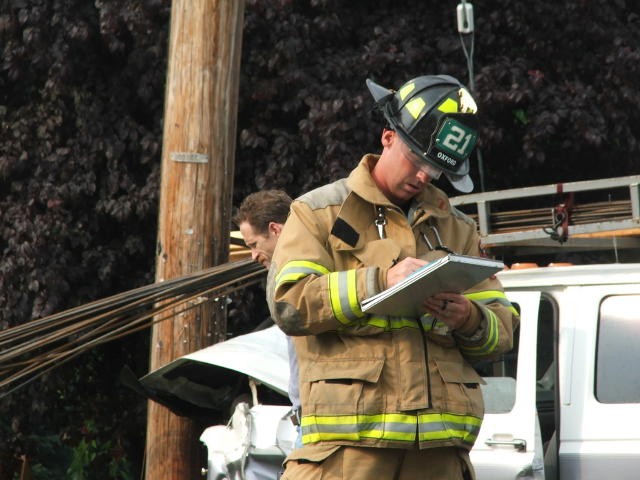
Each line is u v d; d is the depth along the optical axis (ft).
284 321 37.29
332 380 37.55
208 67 71.41
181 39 71.87
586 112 105.50
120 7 101.19
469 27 83.76
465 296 39.22
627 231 64.49
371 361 37.42
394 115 39.24
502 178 114.62
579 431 56.65
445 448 38.45
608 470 55.42
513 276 61.16
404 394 37.19
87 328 68.54
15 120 106.11
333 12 105.70
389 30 107.45
